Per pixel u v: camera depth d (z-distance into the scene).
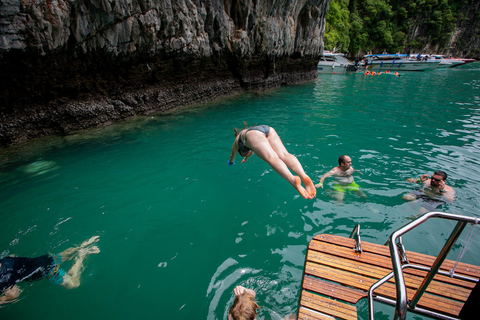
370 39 46.03
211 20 11.73
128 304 3.00
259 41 14.88
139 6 8.54
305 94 16.44
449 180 5.55
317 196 5.00
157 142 7.75
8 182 5.53
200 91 12.85
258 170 6.12
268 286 3.15
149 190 5.29
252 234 4.07
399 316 1.59
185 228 4.23
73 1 6.97
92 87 8.70
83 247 3.84
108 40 8.16
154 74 10.43
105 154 6.91
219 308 2.91
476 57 60.41
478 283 1.59
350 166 5.78
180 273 3.40
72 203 4.85
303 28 19.48
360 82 23.38
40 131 7.80
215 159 6.68
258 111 11.62
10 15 6.09
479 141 7.95
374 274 2.90
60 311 2.94
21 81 6.99
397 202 4.77
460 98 15.52
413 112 11.84
